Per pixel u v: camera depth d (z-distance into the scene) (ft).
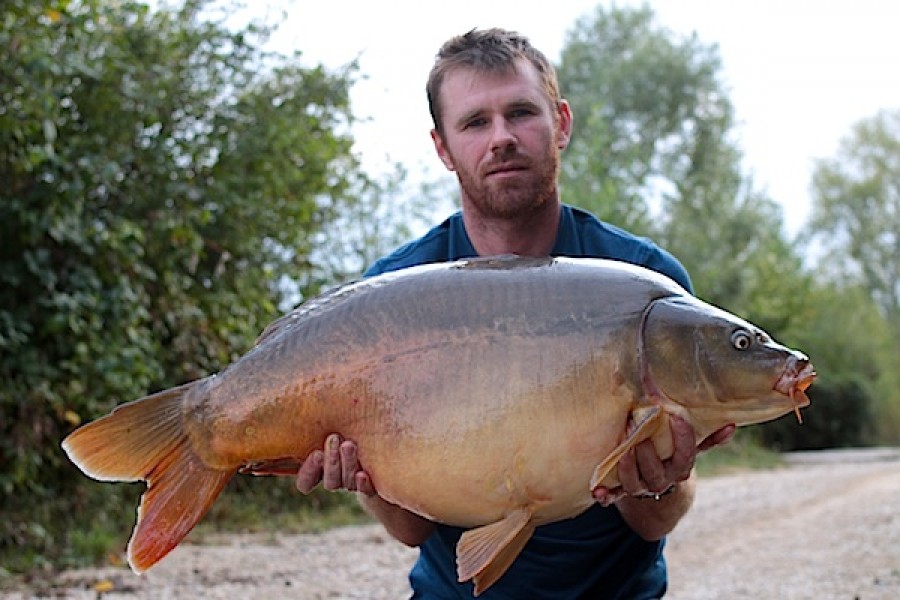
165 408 8.14
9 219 23.80
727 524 30.07
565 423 7.39
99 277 25.17
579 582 9.71
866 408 93.61
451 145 9.60
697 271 80.59
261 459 8.05
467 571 7.40
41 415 23.91
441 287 7.79
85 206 26.20
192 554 23.49
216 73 30.53
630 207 66.49
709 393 7.34
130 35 29.04
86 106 27.35
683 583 20.77
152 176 28.40
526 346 7.48
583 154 70.59
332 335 7.88
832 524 29.48
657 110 103.35
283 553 24.11
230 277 31.12
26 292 24.12
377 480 7.79
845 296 118.42
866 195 155.12
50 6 24.34
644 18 108.88
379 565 22.70
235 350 30.45
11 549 22.02
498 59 9.32
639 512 9.23
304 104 32.27
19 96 23.38
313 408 7.84
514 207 9.42
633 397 7.41
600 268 7.74
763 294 88.53
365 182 36.55
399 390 7.64
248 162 30.40
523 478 7.43
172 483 8.05
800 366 7.28
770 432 84.33
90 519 24.77
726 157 103.09
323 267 36.09
